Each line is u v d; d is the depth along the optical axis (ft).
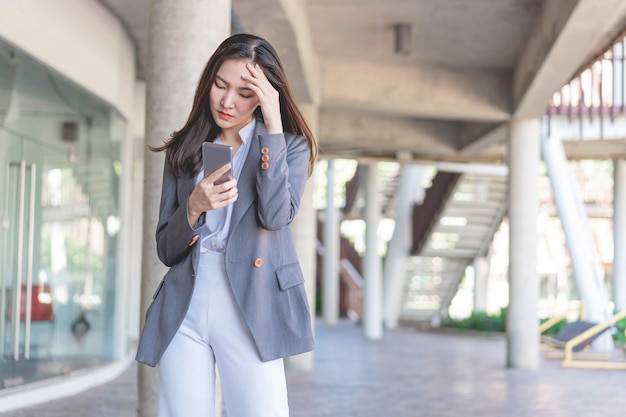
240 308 8.20
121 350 36.11
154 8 17.57
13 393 25.09
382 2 31.99
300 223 39.99
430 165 56.70
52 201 28.53
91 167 32.14
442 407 26.53
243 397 8.40
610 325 42.32
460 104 40.91
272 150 8.00
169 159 8.65
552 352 48.34
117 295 35.65
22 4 24.62
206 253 8.44
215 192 7.89
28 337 26.55
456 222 70.33
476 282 75.41
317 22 34.60
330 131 51.98
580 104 46.52
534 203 40.83
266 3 25.57
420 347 53.11
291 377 34.96
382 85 40.65
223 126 8.33
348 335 65.00
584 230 50.96
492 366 40.93
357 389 30.91
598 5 25.21
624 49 48.85
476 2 31.91
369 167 63.41
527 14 33.06
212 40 17.47
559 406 27.30
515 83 40.01
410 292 78.28
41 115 27.32
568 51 30.25
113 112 34.40
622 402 28.43
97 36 31.37
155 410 17.97
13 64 24.71
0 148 24.68
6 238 25.32
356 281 95.30
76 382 28.84
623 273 61.26
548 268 95.55
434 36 36.37
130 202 37.11
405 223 72.54
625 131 49.26
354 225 135.23
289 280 8.37
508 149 41.65
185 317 8.43
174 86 17.30
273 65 8.32
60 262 29.27
